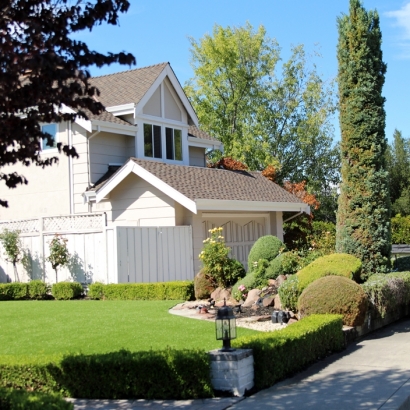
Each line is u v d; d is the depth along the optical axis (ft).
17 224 59.98
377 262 43.01
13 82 16.61
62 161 66.33
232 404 21.58
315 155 123.34
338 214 44.47
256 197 66.80
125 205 60.70
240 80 118.32
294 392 23.18
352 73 42.80
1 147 17.70
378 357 29.45
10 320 38.73
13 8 17.58
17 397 17.25
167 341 30.27
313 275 37.55
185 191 56.13
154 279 54.44
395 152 172.55
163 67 72.79
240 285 43.98
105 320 37.24
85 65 18.30
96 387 23.09
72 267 55.57
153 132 70.74
